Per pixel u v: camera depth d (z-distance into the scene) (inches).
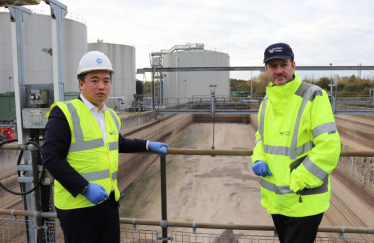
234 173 922.1
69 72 1185.4
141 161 949.8
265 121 77.7
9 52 984.9
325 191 68.2
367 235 385.1
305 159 65.3
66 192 70.9
